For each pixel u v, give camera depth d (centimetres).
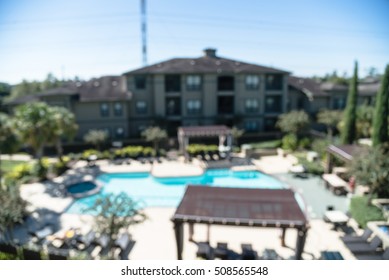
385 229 1231
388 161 1367
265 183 2150
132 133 3566
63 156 2842
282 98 3762
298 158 2550
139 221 1046
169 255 1144
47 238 1219
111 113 3369
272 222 980
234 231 1325
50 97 3152
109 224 991
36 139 2014
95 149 3044
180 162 2661
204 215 1022
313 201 1703
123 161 2670
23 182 2038
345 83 5438
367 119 2664
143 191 2002
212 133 2744
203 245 1134
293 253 1138
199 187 1277
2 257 1002
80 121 3322
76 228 1295
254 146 2908
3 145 2298
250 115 3697
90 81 3816
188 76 3512
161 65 3681
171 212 1578
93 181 2131
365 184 1401
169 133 3475
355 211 1391
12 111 3719
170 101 3609
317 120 3778
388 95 2075
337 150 1964
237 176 2323
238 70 3541
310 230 1329
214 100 3584
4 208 1141
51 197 1792
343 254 1116
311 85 4341
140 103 3531
